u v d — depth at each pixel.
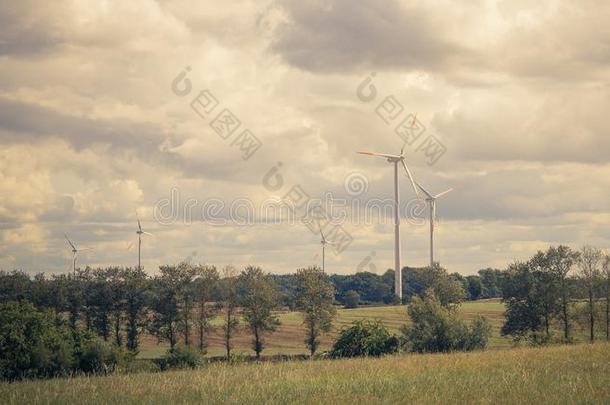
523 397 22.94
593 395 22.78
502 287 85.81
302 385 27.36
